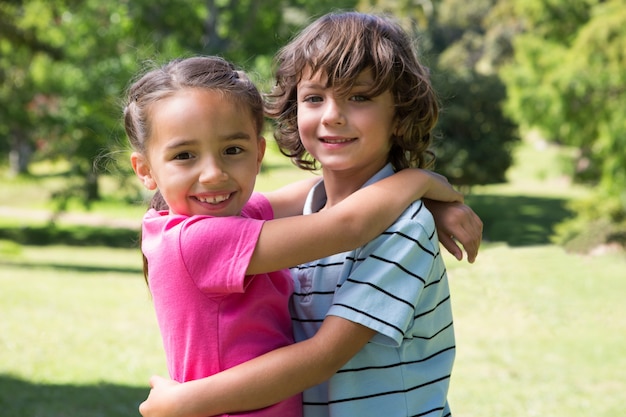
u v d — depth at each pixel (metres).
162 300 1.62
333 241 1.55
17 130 19.23
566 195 25.98
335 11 1.95
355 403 1.61
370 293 1.57
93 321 8.73
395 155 1.85
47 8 18.03
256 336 1.61
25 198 28.05
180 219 1.63
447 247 1.77
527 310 7.88
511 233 16.97
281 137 2.00
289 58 1.79
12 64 17.89
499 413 5.51
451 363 1.75
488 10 44.53
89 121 17.78
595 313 7.98
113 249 19.03
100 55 18.22
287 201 2.03
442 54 42.91
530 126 16.89
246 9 22.72
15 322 8.48
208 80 1.63
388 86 1.68
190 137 1.61
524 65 17.09
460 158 20.38
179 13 22.48
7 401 5.71
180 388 1.56
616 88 14.74
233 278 1.54
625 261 11.03
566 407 5.66
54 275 12.40
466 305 8.09
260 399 1.54
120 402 5.81
